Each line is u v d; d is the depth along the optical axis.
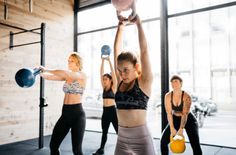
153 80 1.30
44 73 2.49
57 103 5.44
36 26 4.96
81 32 5.87
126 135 1.24
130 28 3.74
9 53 4.41
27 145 4.19
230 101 10.80
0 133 4.22
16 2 4.58
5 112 4.30
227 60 11.74
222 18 11.77
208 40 12.09
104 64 3.59
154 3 4.78
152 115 8.51
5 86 4.32
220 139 4.79
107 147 3.94
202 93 11.95
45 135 5.10
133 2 1.21
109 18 5.35
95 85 8.76
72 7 5.98
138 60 1.26
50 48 5.32
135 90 1.24
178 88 2.54
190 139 2.52
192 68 12.23
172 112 2.61
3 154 3.60
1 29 4.30
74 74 2.39
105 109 3.44
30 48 4.81
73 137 2.33
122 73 1.25
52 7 5.38
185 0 4.44
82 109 2.44
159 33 4.66
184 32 12.44
